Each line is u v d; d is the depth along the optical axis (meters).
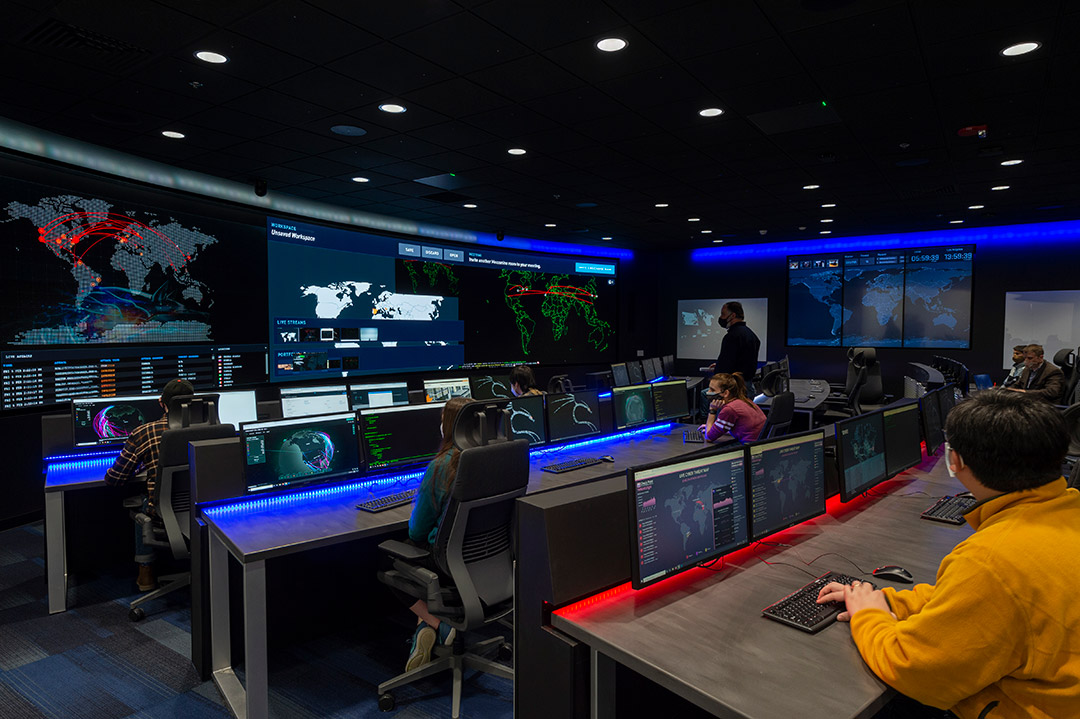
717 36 3.03
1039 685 1.05
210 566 2.52
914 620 1.17
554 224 8.48
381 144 4.82
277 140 4.70
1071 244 8.20
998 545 1.09
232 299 6.18
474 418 2.40
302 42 3.09
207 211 5.95
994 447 1.14
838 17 2.84
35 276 4.71
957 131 4.46
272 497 2.84
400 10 2.78
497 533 2.39
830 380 9.85
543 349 9.79
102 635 2.95
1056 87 3.65
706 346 11.04
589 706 1.52
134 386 5.38
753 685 1.23
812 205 7.11
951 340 8.98
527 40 3.07
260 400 4.69
